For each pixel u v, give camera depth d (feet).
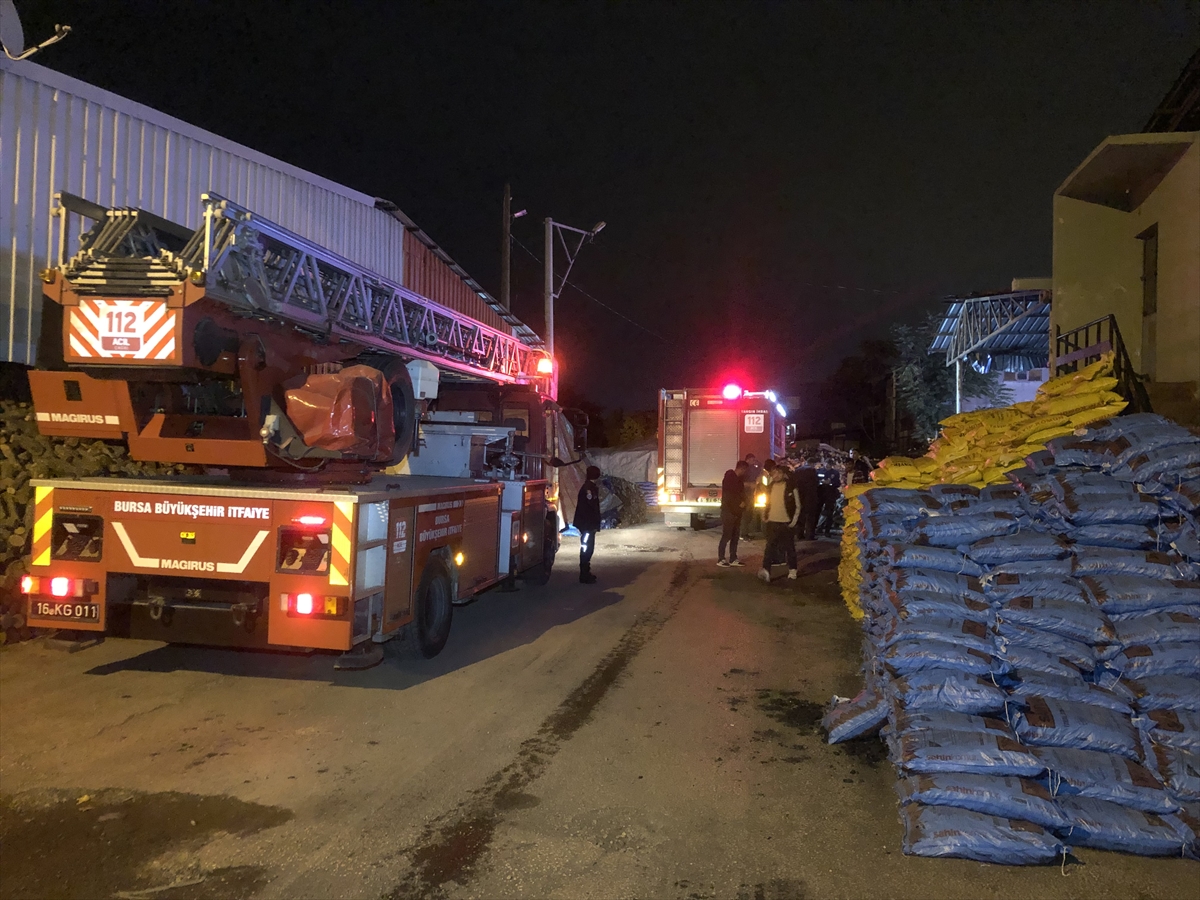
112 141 33.73
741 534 59.26
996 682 14.62
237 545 19.11
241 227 19.49
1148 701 13.75
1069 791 12.85
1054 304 42.39
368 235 51.90
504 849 12.46
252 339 20.02
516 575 33.12
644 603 32.94
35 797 13.96
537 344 53.11
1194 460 15.40
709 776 15.43
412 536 21.74
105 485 19.74
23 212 30.37
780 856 12.37
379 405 22.06
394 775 15.21
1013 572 15.88
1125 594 14.64
